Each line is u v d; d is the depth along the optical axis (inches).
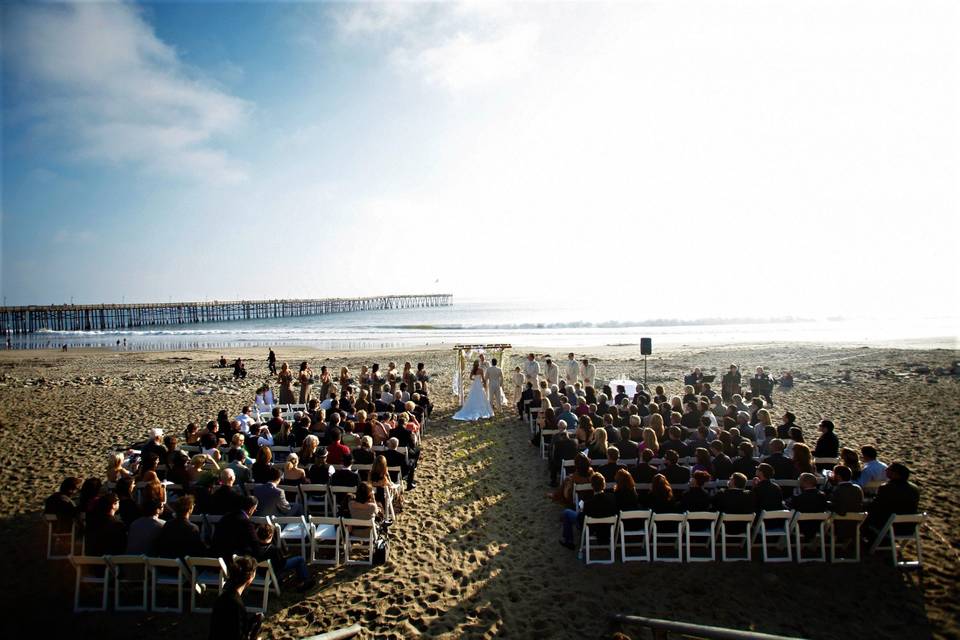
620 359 1114.1
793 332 1831.9
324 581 243.3
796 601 218.8
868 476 289.0
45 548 274.1
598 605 220.1
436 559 263.3
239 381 901.8
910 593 222.4
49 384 850.8
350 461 299.6
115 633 204.8
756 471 294.4
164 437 366.9
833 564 245.9
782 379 697.0
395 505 319.3
